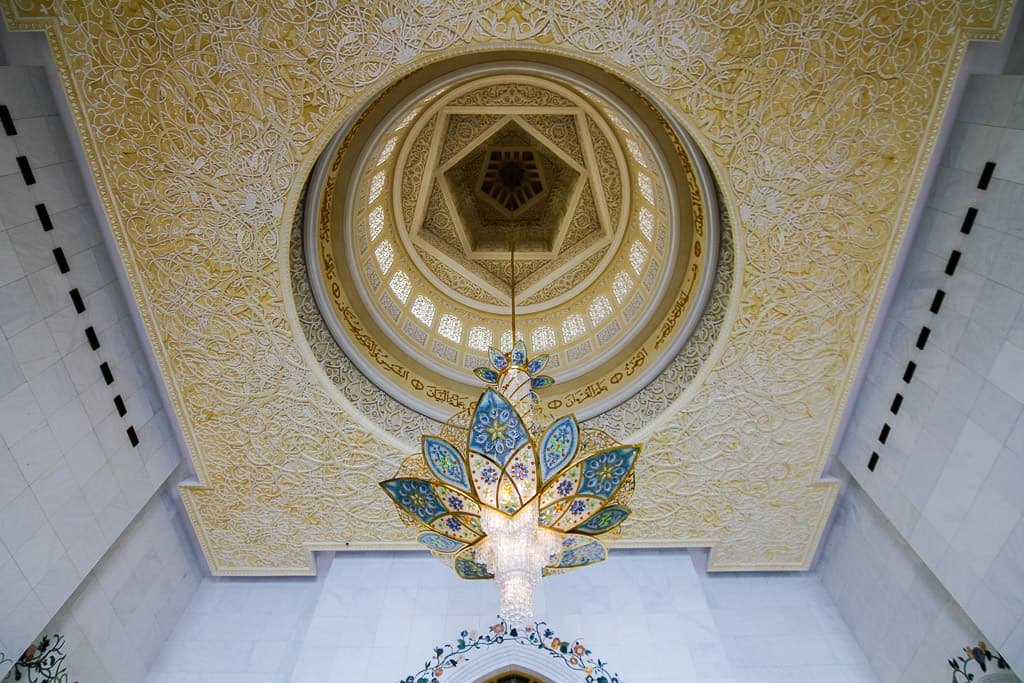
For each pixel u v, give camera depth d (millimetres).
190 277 6535
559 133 10453
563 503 5211
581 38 5496
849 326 7031
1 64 5227
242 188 6062
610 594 8258
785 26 5301
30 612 5770
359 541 8555
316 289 7629
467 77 7090
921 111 5668
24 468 5680
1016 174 5398
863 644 7898
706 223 7398
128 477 6965
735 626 8250
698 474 8109
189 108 5562
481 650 7605
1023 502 5621
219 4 5059
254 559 8648
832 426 7711
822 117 5781
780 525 8500
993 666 6207
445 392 9016
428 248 10484
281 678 7613
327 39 5336
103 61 5227
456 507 5250
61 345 5988
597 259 10570
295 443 7746
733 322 7137
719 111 5855
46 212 5684
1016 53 5375
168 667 7691
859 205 6250
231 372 7227
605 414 8531
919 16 5188
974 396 6047
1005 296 5637
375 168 8961
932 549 6703
